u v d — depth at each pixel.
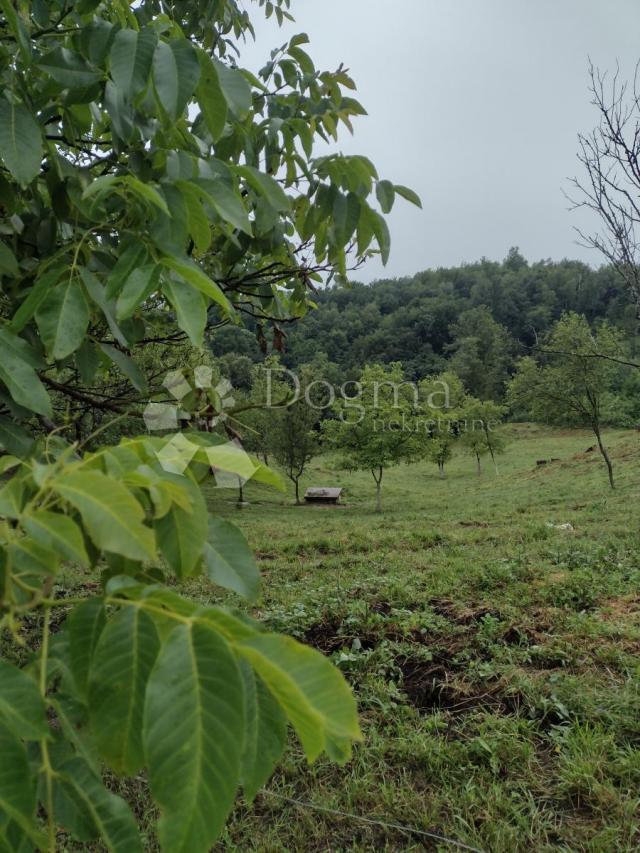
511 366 68.06
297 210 1.88
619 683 4.12
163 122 1.31
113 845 0.65
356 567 8.12
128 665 0.61
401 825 2.98
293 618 5.46
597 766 3.21
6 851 0.60
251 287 2.38
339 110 2.03
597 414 18.50
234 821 3.04
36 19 1.44
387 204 1.65
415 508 20.77
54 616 4.84
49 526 0.61
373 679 4.34
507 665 4.40
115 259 1.39
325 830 2.98
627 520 10.49
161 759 0.48
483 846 2.80
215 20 2.74
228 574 0.81
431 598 6.04
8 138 1.13
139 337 1.72
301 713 0.52
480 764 3.42
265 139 1.91
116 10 1.67
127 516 0.59
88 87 1.35
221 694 0.50
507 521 12.50
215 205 1.09
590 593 5.85
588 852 2.74
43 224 1.53
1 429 1.25
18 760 0.55
